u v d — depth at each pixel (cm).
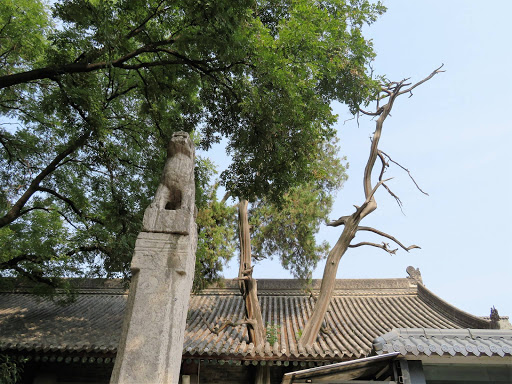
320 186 1556
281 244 1488
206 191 1353
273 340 1090
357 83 1183
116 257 1116
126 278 1123
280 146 1001
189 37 871
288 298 1593
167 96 1104
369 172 1403
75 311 1391
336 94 1208
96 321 1273
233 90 1011
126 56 905
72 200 1174
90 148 1088
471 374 711
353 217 1316
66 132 1137
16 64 1112
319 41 944
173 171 675
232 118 1063
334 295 1588
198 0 820
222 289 1619
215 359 1017
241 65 943
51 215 1237
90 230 1157
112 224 1141
